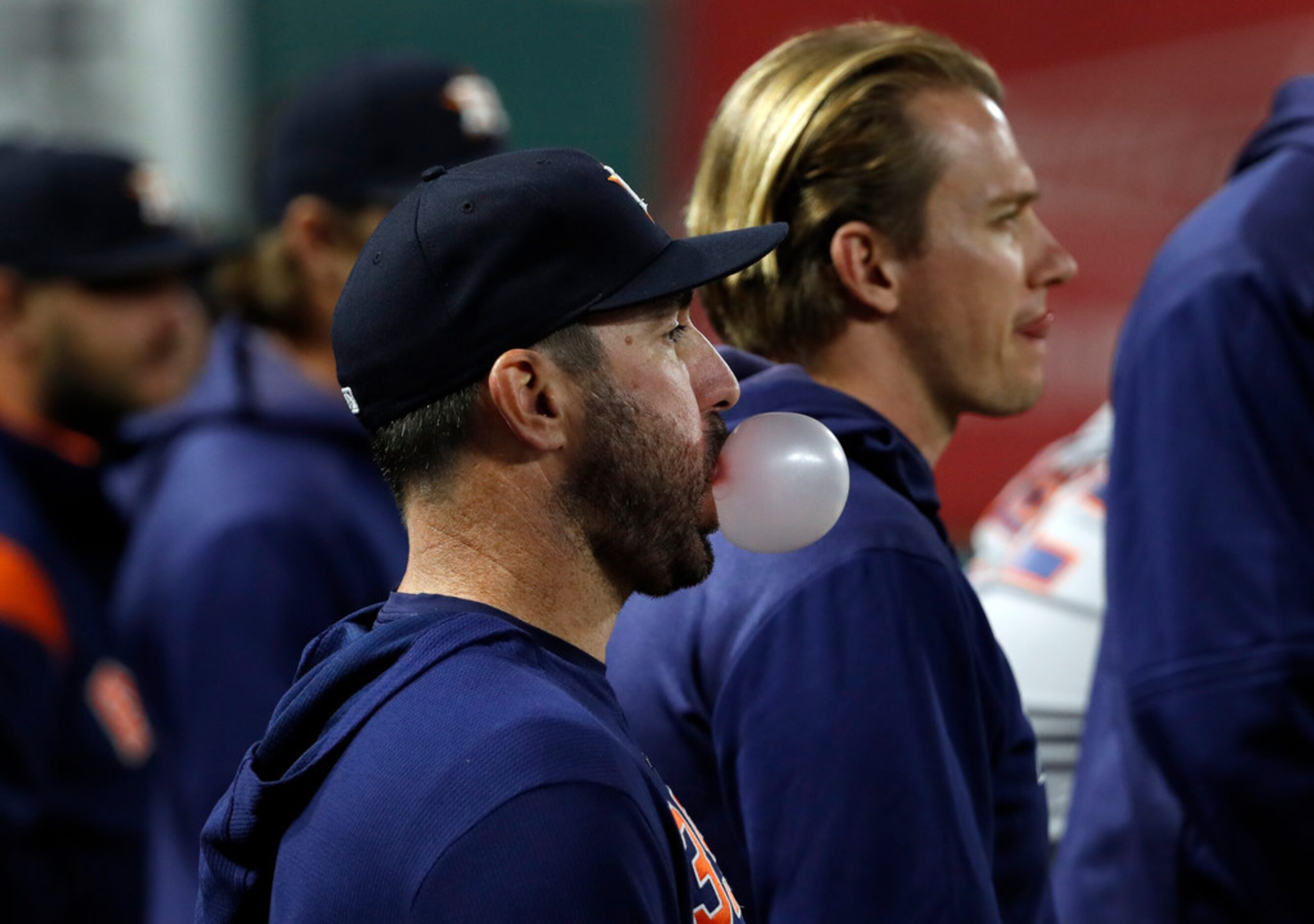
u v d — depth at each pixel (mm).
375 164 10586
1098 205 18578
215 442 9961
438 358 4398
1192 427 7254
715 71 21578
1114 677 7840
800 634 5500
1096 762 7848
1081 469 9023
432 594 4512
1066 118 18672
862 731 5363
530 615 4500
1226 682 6984
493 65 22531
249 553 9461
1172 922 7547
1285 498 7191
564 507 4480
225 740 9305
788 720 5453
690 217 6586
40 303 11609
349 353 4590
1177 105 18469
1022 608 8719
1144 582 7297
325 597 9656
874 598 5496
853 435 5805
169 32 22922
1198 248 7555
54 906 10516
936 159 6102
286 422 10016
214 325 13297
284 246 10578
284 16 23016
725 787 5672
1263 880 7062
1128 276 18484
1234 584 7070
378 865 4027
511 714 4082
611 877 3963
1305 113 7836
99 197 11766
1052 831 8578
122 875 10938
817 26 20125
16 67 23125
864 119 6113
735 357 6129
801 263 6219
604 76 22281
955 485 18984
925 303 6168
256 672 9344
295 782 4305
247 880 4508
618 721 4508
